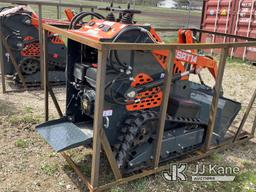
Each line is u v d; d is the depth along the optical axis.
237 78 8.02
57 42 6.32
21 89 6.20
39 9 5.91
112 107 3.29
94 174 3.12
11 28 5.92
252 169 3.99
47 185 3.38
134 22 3.54
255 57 9.44
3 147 4.02
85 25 3.60
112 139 3.43
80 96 3.62
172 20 18.06
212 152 4.18
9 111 5.10
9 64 6.27
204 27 10.73
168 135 3.74
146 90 3.45
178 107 3.64
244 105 6.16
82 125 3.76
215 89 3.82
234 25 9.84
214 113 3.91
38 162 3.75
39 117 4.91
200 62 3.85
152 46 3.00
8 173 3.53
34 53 6.23
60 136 3.43
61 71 6.58
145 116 3.37
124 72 3.22
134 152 3.48
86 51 3.64
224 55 3.68
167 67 3.23
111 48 2.74
